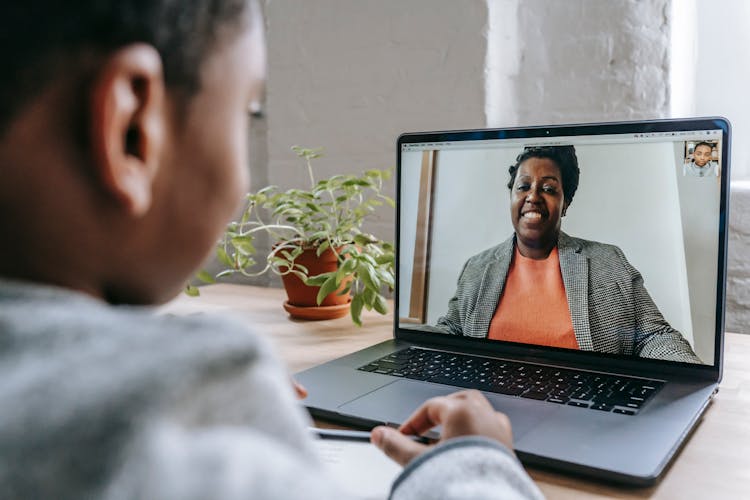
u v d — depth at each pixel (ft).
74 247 0.82
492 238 2.74
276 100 5.42
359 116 5.05
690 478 1.65
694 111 5.07
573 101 4.72
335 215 3.63
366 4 4.91
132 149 0.80
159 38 0.81
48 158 0.77
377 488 1.52
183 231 0.90
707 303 2.30
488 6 4.44
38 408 0.62
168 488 0.62
